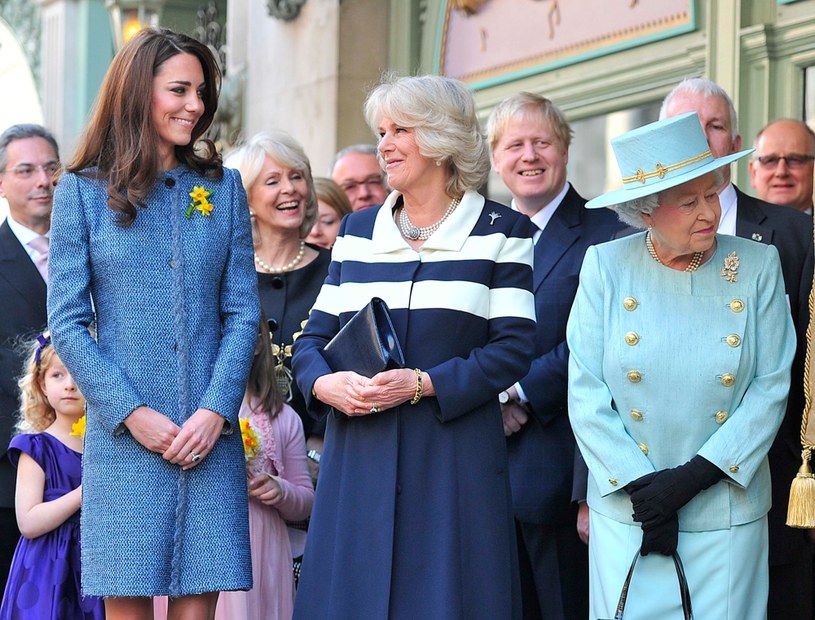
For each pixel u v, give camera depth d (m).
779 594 4.45
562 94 7.54
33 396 4.64
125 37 10.98
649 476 3.68
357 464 3.79
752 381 3.78
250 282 3.87
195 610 3.73
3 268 5.42
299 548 4.81
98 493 3.65
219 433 3.68
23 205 5.53
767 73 6.48
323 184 6.21
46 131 5.68
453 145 3.82
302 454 4.76
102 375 3.61
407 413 3.77
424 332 3.78
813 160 5.85
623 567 3.76
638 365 3.76
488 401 3.84
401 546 3.72
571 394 3.88
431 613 3.66
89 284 3.72
